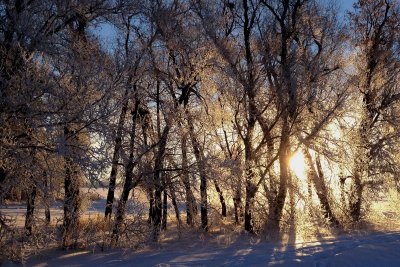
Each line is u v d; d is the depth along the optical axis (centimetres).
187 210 1761
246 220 1794
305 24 1839
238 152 1912
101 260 1284
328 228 1886
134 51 1391
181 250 1455
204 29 1720
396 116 2047
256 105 1783
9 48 1175
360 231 1875
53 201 1200
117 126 1248
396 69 2114
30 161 1096
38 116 1093
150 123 1681
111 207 1659
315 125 1802
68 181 1303
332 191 2081
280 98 1734
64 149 1066
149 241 1520
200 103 1830
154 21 1633
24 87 1070
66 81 1122
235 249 1455
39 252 1269
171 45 1672
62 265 1219
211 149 1777
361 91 2042
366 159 2025
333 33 1848
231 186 1681
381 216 2200
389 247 1412
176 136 1625
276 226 1788
